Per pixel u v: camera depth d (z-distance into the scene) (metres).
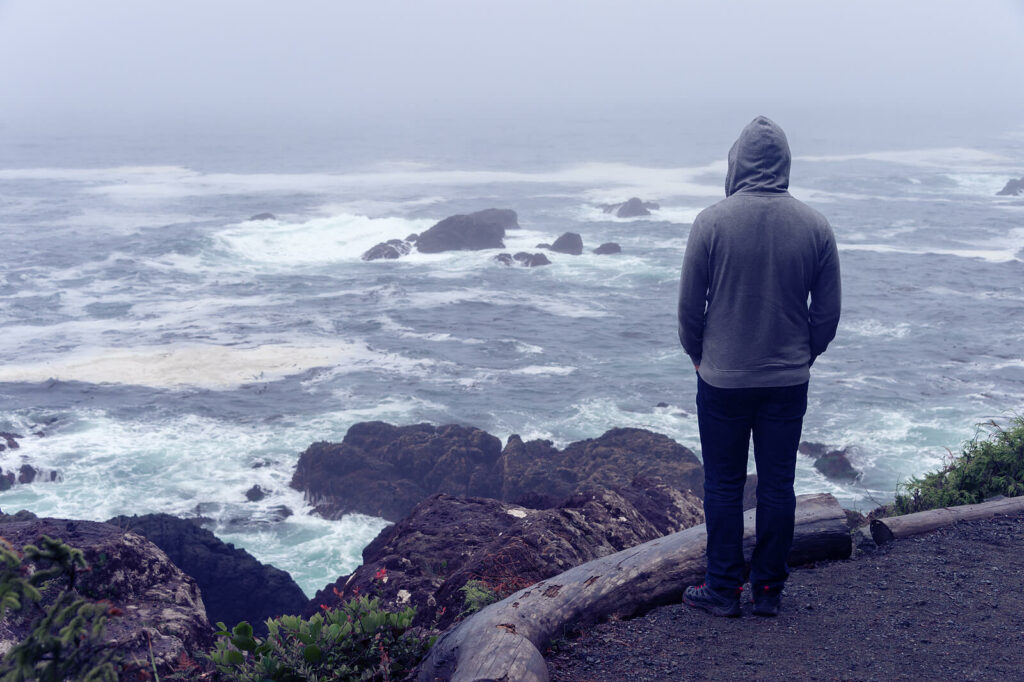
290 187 112.81
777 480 3.33
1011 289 49.69
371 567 5.22
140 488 23.56
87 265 54.78
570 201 95.25
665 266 57.12
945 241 67.38
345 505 23.05
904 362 35.66
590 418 30.03
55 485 23.58
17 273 52.25
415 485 23.64
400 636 3.23
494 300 48.00
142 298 46.31
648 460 23.98
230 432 27.72
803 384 3.25
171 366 34.19
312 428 28.27
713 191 105.81
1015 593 3.61
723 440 3.34
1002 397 31.05
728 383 3.24
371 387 32.59
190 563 17.17
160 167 150.50
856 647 3.12
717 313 3.25
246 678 2.94
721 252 3.18
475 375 34.56
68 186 114.56
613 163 156.62
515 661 2.75
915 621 3.35
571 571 3.54
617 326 42.72
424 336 40.19
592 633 3.26
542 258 57.88
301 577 19.64
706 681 2.87
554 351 38.31
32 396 30.39
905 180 117.50
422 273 55.28
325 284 51.38
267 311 44.06
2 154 183.00
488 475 24.36
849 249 64.00
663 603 3.55
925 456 26.02
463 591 4.00
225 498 23.20
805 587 3.76
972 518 4.62
